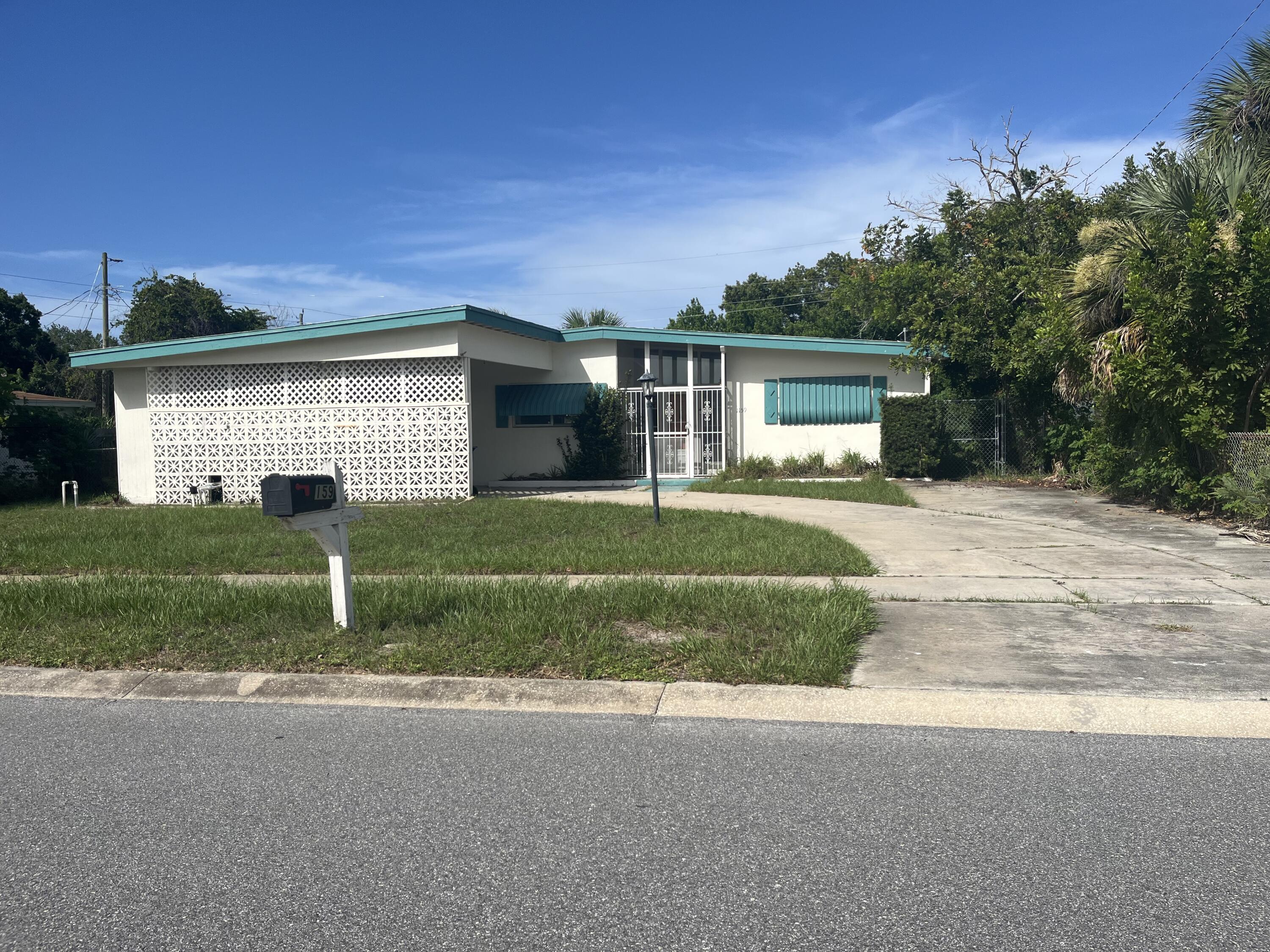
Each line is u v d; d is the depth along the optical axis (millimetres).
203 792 4266
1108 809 3912
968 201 22375
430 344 17016
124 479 18859
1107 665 5852
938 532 11703
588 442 19938
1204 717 4977
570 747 4785
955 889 3258
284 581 9148
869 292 29656
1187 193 13477
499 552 10391
